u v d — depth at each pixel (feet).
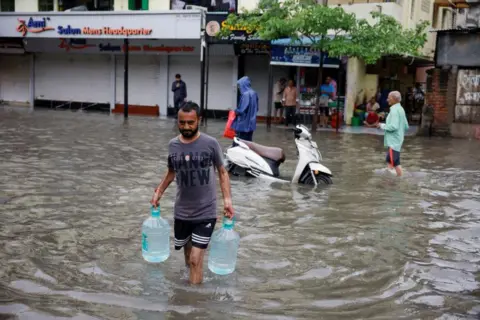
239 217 25.04
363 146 53.52
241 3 78.89
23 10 90.58
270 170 34.55
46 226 22.54
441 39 64.39
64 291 15.92
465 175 38.34
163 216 24.53
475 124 63.62
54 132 56.44
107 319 14.12
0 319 13.93
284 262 19.08
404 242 21.86
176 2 81.87
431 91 65.31
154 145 49.08
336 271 18.38
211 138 16.74
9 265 17.95
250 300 15.67
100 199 27.66
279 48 70.64
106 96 92.32
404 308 15.47
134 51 87.40
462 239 22.50
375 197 30.22
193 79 86.28
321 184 33.55
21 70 97.60
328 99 73.67
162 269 17.89
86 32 82.99
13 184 30.35
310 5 63.05
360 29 62.18
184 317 14.37
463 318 14.93
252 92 39.24
